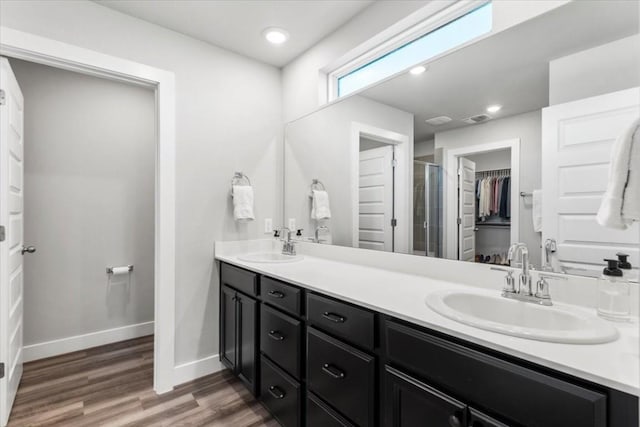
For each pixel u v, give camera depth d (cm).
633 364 70
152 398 200
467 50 151
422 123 168
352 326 124
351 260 208
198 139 225
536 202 128
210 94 231
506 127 137
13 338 187
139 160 298
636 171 84
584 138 116
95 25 186
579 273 117
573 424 69
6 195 168
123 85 290
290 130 261
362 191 201
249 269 193
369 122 196
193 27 211
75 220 267
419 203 170
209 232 231
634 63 107
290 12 196
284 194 268
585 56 117
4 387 168
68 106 264
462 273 150
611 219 87
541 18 128
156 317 211
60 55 174
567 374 71
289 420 158
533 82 129
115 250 286
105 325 281
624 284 98
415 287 142
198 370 225
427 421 97
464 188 151
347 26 205
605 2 113
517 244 123
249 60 251
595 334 84
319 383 141
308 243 244
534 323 110
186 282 221
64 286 262
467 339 88
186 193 220
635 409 63
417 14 167
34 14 168
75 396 201
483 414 84
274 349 170
